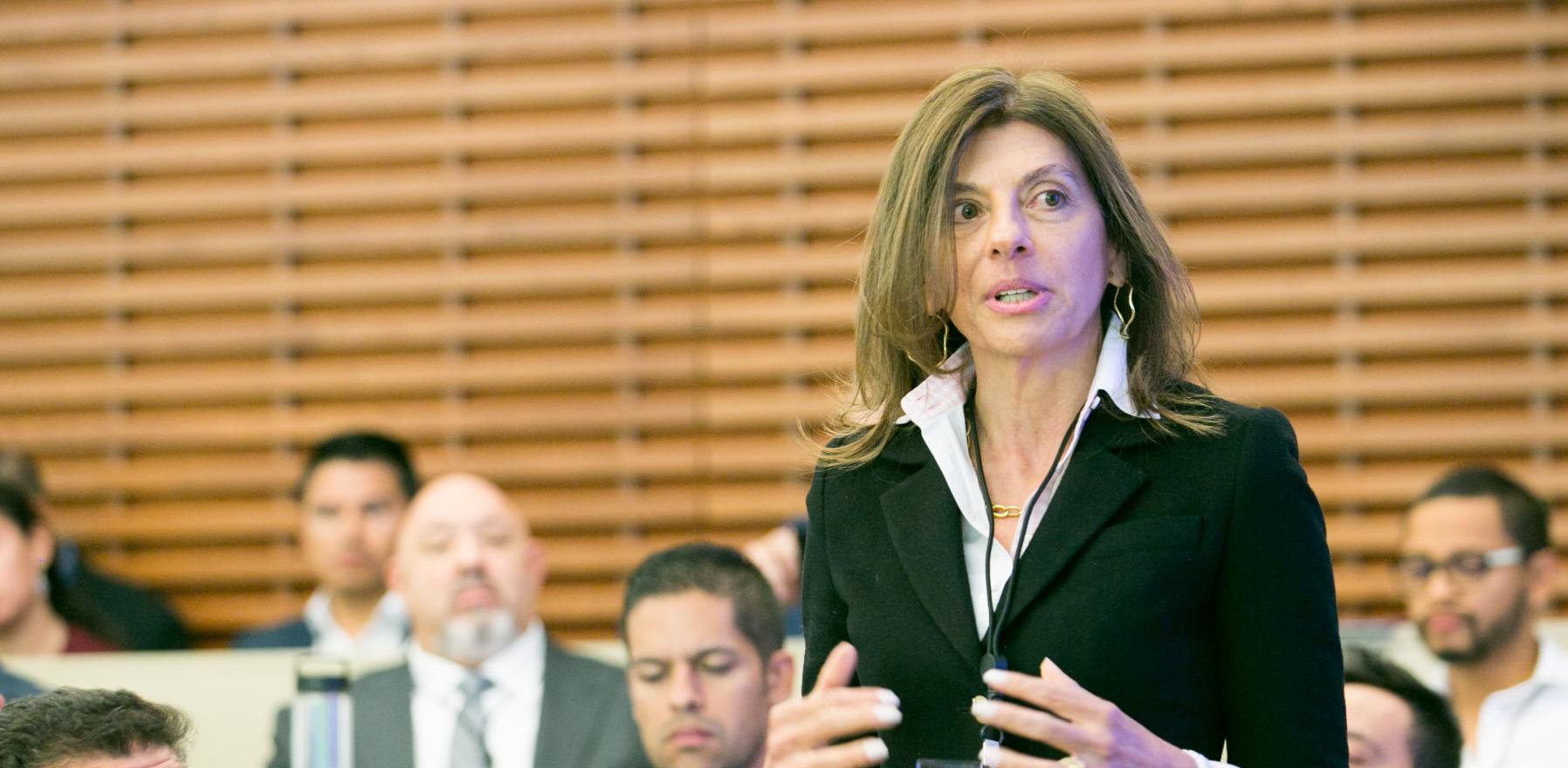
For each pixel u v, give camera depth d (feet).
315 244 35.45
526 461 35.09
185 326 35.70
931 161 11.21
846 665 10.69
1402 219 33.32
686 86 35.04
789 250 34.73
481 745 19.70
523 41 35.29
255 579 35.27
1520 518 21.83
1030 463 11.68
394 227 35.40
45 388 35.73
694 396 34.96
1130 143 33.88
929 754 11.07
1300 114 33.63
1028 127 11.26
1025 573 11.02
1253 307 33.55
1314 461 33.45
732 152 34.96
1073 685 9.95
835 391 13.39
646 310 35.01
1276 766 10.50
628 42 35.17
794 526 25.09
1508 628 21.71
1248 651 10.71
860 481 12.12
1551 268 32.91
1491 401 33.12
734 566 18.85
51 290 35.86
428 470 35.14
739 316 34.83
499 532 20.77
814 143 34.86
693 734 18.28
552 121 35.24
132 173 35.86
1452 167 33.19
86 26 35.99
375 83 35.53
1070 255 11.01
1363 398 33.27
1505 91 33.04
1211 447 11.06
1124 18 33.99
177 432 35.58
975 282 11.13
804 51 34.88
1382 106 33.42
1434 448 33.17
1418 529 22.31
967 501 11.57
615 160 35.14
